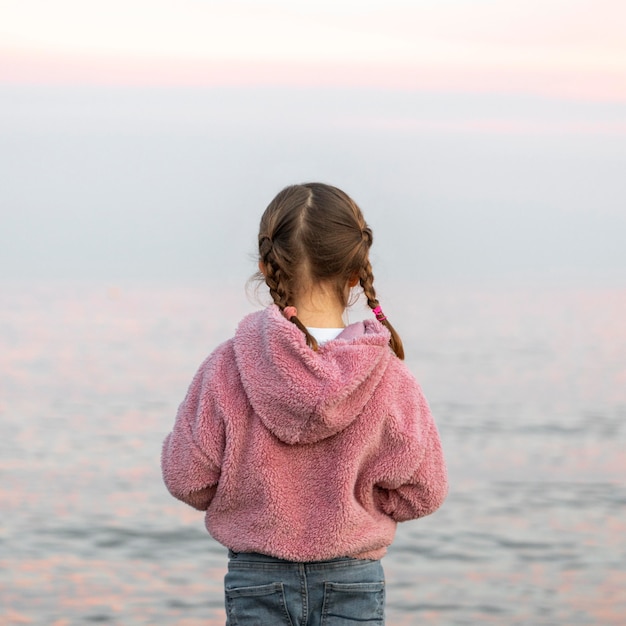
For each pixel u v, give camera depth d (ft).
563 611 29.09
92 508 45.73
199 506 7.36
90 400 95.30
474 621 28.09
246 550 7.04
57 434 72.84
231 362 7.18
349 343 6.93
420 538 40.42
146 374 122.93
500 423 81.15
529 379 117.91
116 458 61.87
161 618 28.14
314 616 7.00
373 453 7.08
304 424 6.84
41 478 54.54
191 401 7.26
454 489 52.80
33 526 41.63
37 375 120.88
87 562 35.14
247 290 7.67
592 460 62.75
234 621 7.12
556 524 43.34
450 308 309.83
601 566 35.17
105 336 198.70
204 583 32.27
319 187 7.31
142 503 46.96
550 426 79.15
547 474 57.52
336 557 6.98
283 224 7.18
